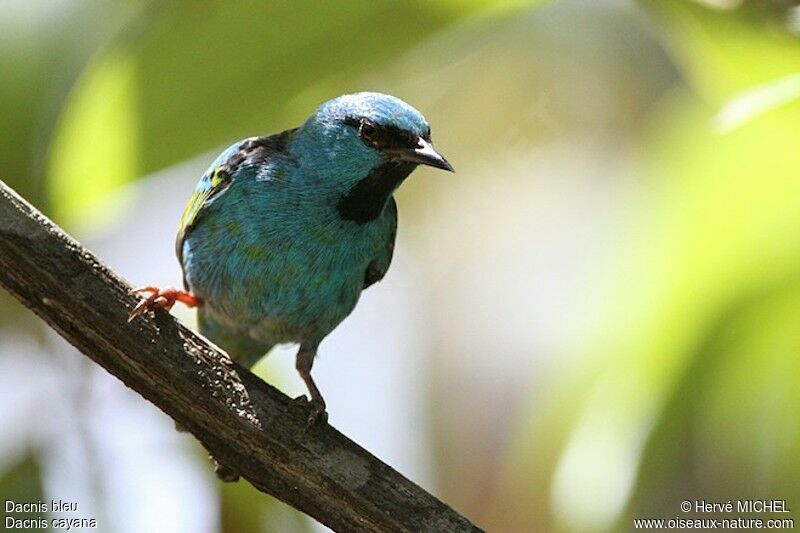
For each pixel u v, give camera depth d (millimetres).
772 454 10953
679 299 9688
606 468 9789
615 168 14992
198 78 8867
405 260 15977
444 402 15617
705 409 10289
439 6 8688
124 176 9227
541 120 15312
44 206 11305
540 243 15336
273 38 8727
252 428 8250
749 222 9227
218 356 8367
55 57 11430
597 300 10359
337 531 8281
